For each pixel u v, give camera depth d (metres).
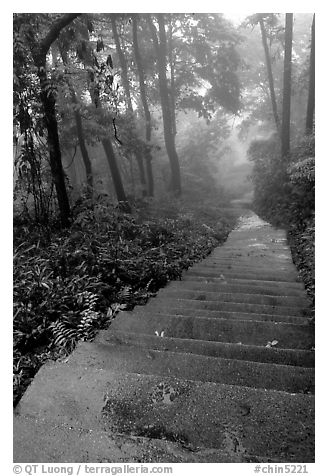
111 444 1.93
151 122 14.34
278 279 5.87
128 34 15.11
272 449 1.87
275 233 10.82
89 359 2.76
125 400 2.21
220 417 2.06
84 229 6.87
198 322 3.49
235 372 2.54
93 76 6.64
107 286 4.57
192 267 6.82
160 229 8.48
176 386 2.29
